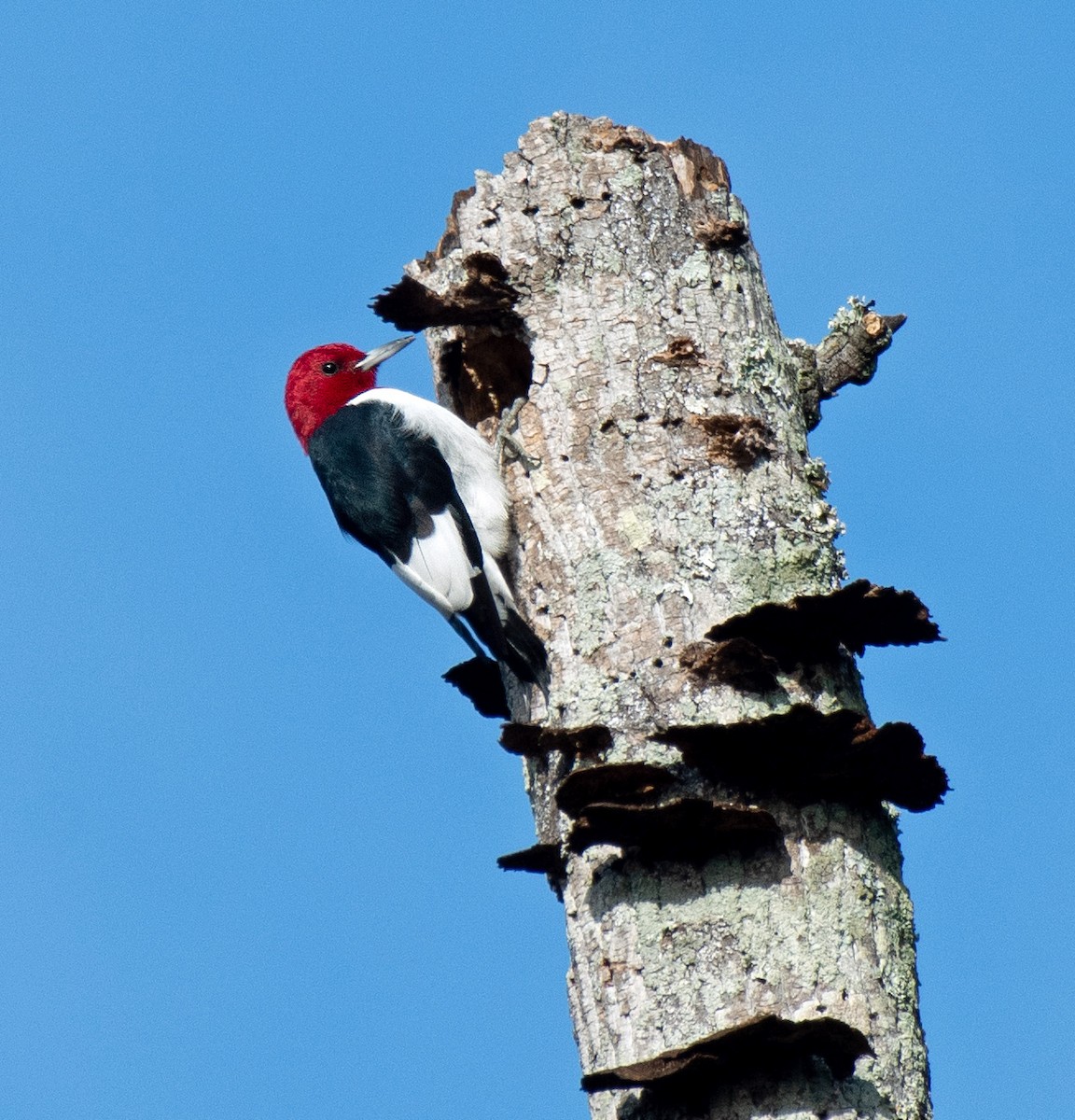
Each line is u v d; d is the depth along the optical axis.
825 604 10.05
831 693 10.46
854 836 9.99
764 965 9.60
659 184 12.41
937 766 9.82
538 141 12.68
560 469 11.67
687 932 9.74
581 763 10.68
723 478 11.23
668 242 12.21
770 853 9.84
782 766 9.83
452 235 12.84
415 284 12.02
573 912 10.34
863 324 12.91
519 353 13.11
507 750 10.66
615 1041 9.77
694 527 11.08
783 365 12.05
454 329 13.34
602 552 11.23
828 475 11.62
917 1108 9.44
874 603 10.02
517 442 12.05
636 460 11.44
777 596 10.86
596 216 12.34
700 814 9.55
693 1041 9.27
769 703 10.36
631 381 11.73
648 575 11.02
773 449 11.45
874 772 9.84
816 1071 9.19
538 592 11.51
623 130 12.62
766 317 12.21
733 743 9.66
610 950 9.95
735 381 11.68
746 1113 9.10
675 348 11.76
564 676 11.06
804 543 11.08
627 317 11.97
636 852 10.01
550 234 12.37
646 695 10.62
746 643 10.23
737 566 10.91
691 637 10.73
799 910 9.71
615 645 10.91
